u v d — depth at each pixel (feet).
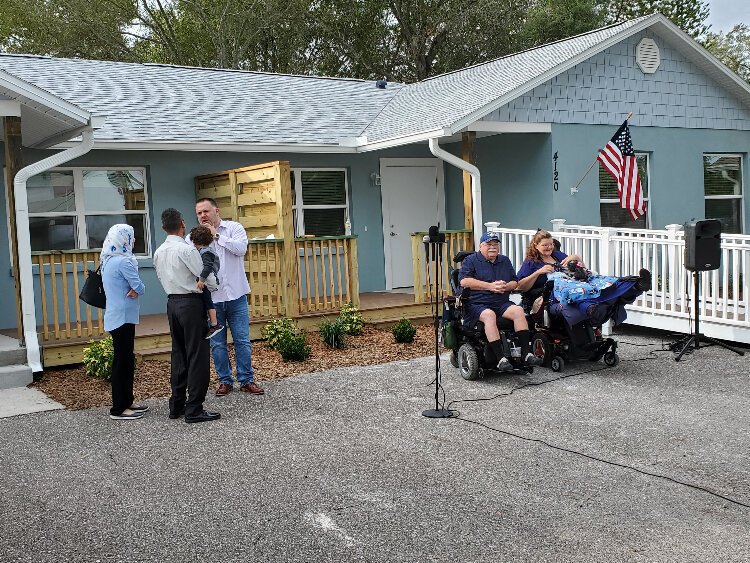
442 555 13.46
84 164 37.27
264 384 26.73
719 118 45.93
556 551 13.50
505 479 17.02
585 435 20.04
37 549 14.14
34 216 36.19
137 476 17.89
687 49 43.80
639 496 15.88
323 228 43.86
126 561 13.56
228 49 88.28
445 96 44.73
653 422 21.02
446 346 27.07
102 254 22.68
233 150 38.88
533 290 28.32
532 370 26.43
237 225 24.75
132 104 40.93
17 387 27.58
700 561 12.98
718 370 26.81
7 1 85.51
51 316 36.14
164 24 94.89
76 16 86.28
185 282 21.93
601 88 41.88
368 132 43.14
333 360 30.42
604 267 33.88
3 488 17.44
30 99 27.61
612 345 27.63
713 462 17.76
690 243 29.04
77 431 21.76
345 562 13.30
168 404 24.43
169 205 39.58
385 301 39.37
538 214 41.60
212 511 15.69
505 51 93.50
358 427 21.33
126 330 22.49
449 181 47.60
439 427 21.09
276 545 14.05
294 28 89.30
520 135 42.22
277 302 34.37
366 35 92.89
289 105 46.47
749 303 29.66
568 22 91.76
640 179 42.22
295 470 17.98
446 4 91.86
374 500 16.03
